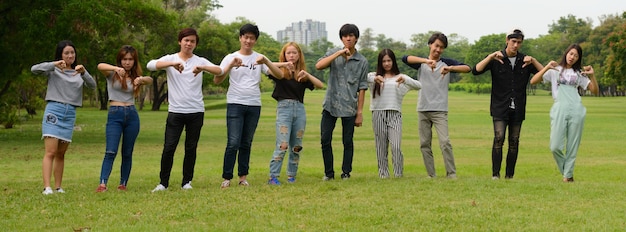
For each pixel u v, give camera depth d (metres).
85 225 5.92
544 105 60.47
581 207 6.59
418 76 9.34
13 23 20.09
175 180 9.64
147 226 5.77
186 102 7.94
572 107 8.70
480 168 12.80
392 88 9.08
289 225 5.82
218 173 11.09
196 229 5.68
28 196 7.47
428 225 5.82
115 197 7.24
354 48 8.84
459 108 52.69
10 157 15.13
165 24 24.42
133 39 36.44
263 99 72.75
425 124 9.34
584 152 16.52
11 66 20.69
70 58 7.75
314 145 19.27
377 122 9.17
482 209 6.44
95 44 24.41
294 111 8.55
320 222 5.93
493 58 8.85
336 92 8.79
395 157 9.16
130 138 8.08
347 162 9.08
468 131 26.47
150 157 15.37
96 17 19.19
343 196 7.21
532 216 6.15
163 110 60.03
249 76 8.23
